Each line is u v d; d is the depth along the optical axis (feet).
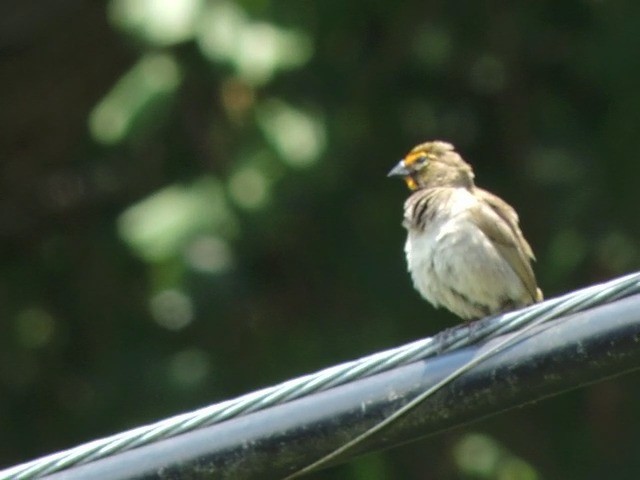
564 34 53.62
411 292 51.93
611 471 54.19
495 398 28.02
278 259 53.31
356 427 28.22
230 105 48.57
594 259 51.75
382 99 52.80
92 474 28.66
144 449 28.66
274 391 28.60
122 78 50.24
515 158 54.13
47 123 55.42
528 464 53.67
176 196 47.80
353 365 28.48
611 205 51.52
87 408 52.85
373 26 52.70
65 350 54.75
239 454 28.45
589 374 27.68
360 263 52.26
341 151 48.98
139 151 51.62
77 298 54.65
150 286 52.13
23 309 55.26
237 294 48.65
